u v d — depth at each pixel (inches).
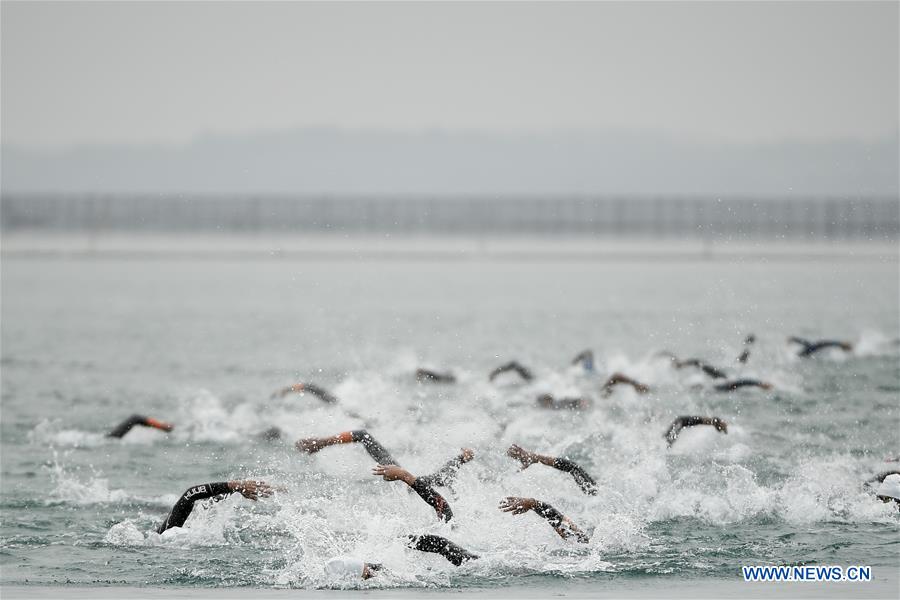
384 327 6565.0
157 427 3134.8
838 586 1902.1
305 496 2438.5
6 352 5315.0
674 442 2861.7
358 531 2167.8
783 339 5590.6
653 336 5949.8
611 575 1967.3
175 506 2193.7
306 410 3550.7
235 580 1937.7
